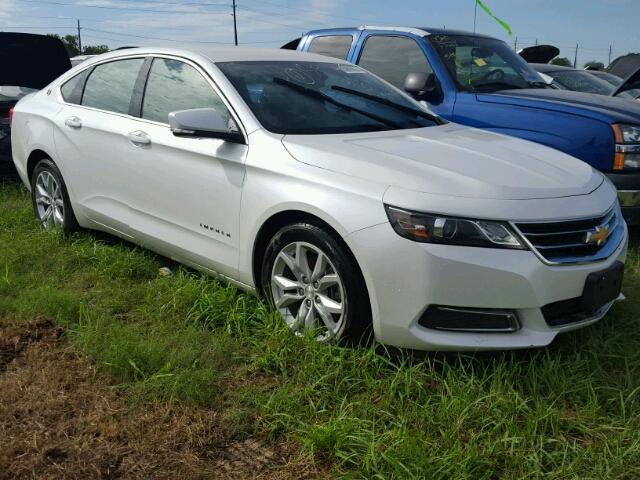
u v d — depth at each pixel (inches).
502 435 114.0
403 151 145.7
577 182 140.8
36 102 224.5
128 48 206.7
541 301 126.4
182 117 150.5
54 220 217.6
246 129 155.7
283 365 134.1
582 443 112.9
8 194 273.4
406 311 127.0
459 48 260.1
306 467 106.4
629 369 136.3
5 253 195.6
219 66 170.7
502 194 128.6
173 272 186.5
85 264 191.9
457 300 124.8
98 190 194.2
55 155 208.2
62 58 327.0
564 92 243.8
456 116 239.3
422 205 125.6
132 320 157.8
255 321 152.6
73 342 143.3
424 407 118.6
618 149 205.3
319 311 141.4
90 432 113.3
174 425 116.1
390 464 103.8
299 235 140.9
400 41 266.5
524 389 128.3
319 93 174.2
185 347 141.0
